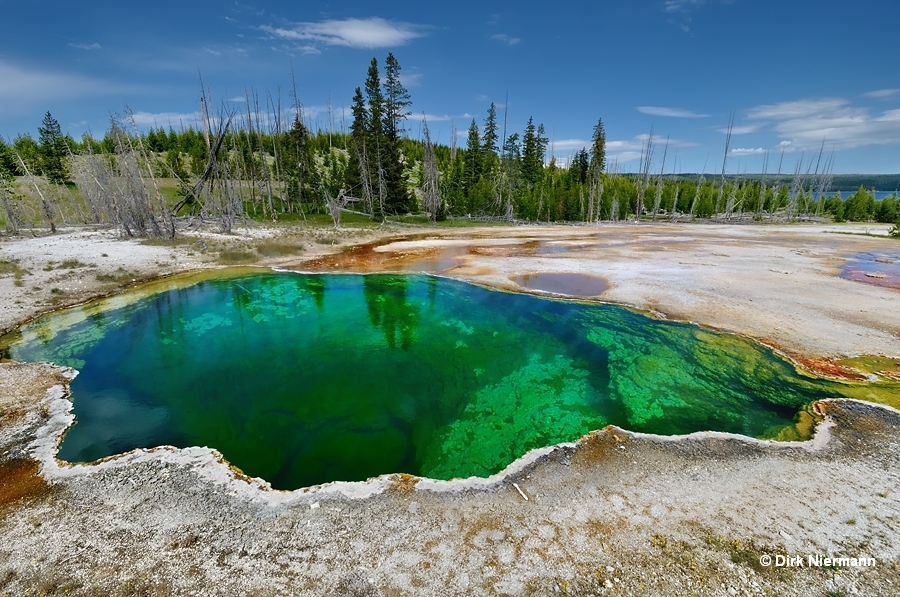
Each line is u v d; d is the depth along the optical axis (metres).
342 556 5.04
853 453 7.22
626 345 12.39
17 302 15.00
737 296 16.62
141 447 7.67
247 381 10.56
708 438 7.68
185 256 23.41
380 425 8.72
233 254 24.62
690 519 5.66
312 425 8.69
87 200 38.78
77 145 60.31
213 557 5.00
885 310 14.77
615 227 50.12
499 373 11.02
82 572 4.78
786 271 21.34
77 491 6.16
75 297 16.34
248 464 7.30
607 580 4.72
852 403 8.94
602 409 9.25
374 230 38.81
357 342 13.07
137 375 10.72
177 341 13.02
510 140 57.06
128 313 15.25
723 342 12.36
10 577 4.70
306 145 51.41
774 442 7.58
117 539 5.27
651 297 16.67
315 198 50.47
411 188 63.28
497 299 17.05
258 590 4.58
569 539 5.30
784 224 56.91
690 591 4.59
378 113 45.44
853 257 26.06
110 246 24.42
